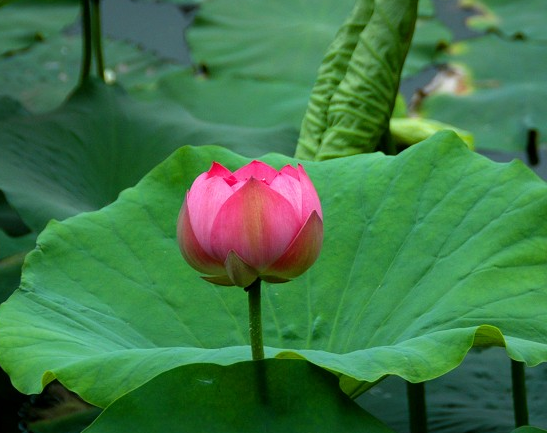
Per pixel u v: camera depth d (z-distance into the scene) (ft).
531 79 13.43
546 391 8.07
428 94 13.34
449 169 6.97
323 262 6.92
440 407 8.00
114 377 6.28
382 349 6.36
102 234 6.95
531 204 6.77
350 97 7.80
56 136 8.55
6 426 7.82
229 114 12.69
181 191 7.11
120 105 9.25
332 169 7.16
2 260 8.59
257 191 6.12
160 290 6.86
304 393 6.25
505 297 6.60
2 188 7.79
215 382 6.23
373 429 6.23
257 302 6.28
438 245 6.82
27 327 6.53
